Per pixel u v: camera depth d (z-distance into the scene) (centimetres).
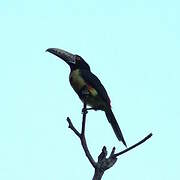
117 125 1207
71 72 1298
